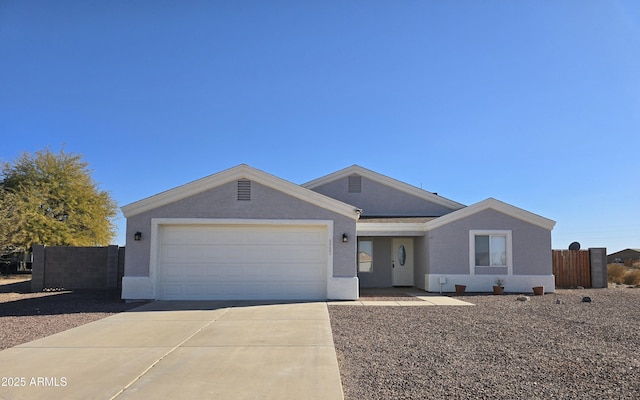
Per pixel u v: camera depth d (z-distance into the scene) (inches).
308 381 273.1
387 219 868.6
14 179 1387.8
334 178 932.0
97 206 1482.5
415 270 886.4
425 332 422.0
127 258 641.0
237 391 255.9
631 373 289.1
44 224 1316.4
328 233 654.5
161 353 339.6
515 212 791.1
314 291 658.2
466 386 266.2
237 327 440.5
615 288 922.1
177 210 649.6
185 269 655.1
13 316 518.6
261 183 655.8
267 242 661.9
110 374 286.5
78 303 628.4
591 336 404.5
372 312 540.7
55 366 304.8
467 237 788.6
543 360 322.0
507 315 522.0
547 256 789.2
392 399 246.1
